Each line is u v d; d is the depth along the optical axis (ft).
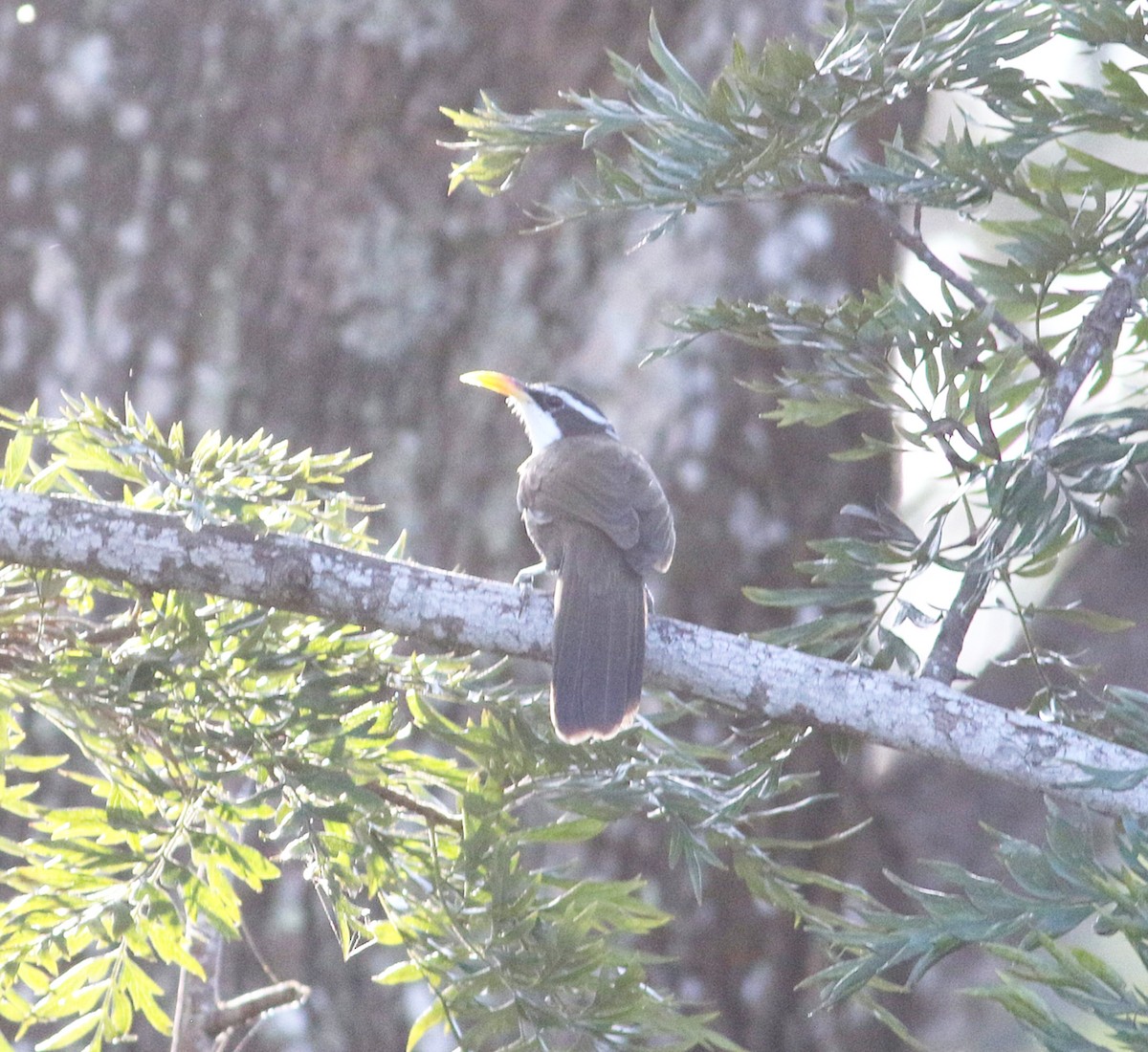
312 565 24.59
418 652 27.91
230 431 46.65
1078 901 20.21
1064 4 25.53
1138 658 50.42
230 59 48.06
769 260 46.32
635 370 46.03
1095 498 25.30
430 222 47.26
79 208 47.47
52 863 25.17
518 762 25.09
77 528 24.21
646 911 25.20
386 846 24.99
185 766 25.11
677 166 25.73
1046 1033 17.48
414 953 24.88
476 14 47.93
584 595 27.48
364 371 46.62
